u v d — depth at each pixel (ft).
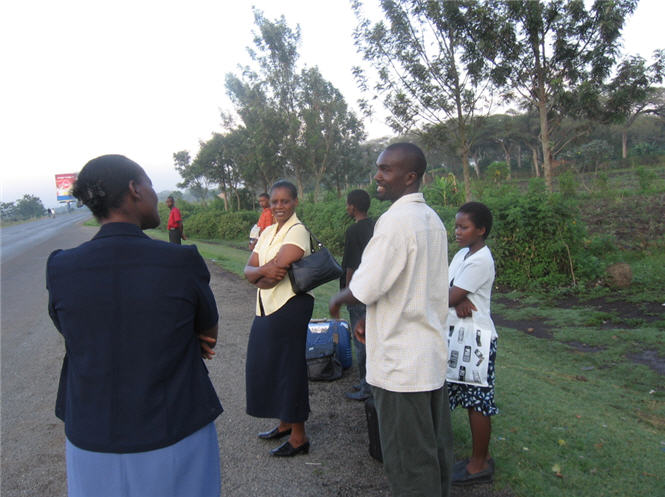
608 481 9.62
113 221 5.65
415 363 7.29
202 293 5.81
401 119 44.27
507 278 33.22
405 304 7.26
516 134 151.33
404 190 7.72
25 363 18.20
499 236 33.86
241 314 24.98
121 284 5.30
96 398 5.22
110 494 5.20
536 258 32.68
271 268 10.48
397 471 7.52
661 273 30.78
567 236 32.53
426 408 7.41
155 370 5.28
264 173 102.12
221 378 16.03
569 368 18.43
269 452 11.26
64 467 10.91
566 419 12.56
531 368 17.89
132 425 5.18
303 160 96.68
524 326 24.73
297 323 10.74
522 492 9.29
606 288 29.89
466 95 41.86
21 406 14.29
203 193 153.69
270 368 10.87
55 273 5.45
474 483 9.52
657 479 9.71
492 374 9.48
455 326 9.55
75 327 5.29
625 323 23.53
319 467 10.57
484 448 9.60
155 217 6.10
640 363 18.45
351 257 12.82
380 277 7.02
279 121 95.55
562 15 38.19
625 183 85.92
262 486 9.89
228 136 119.34
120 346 5.24
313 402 13.98
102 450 5.15
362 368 13.62
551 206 32.73
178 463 5.36
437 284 7.54
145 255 5.46
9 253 64.39
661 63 38.04
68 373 5.62
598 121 41.93
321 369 15.40
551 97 43.34
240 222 91.30
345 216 58.13
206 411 5.73
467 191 44.42
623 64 39.32
